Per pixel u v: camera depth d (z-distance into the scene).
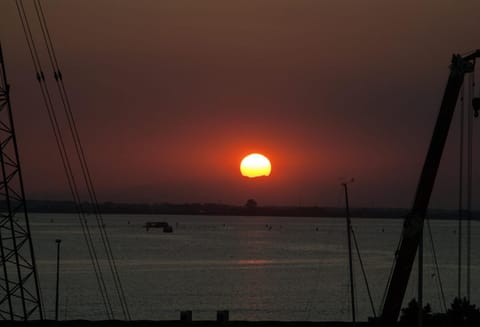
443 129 63.88
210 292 181.38
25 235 75.62
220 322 84.69
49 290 177.00
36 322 81.06
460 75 63.12
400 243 64.12
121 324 82.81
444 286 193.12
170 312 145.75
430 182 63.78
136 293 176.38
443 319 79.06
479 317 77.44
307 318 140.75
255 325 85.75
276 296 175.88
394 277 64.00
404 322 80.25
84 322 83.25
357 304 164.50
